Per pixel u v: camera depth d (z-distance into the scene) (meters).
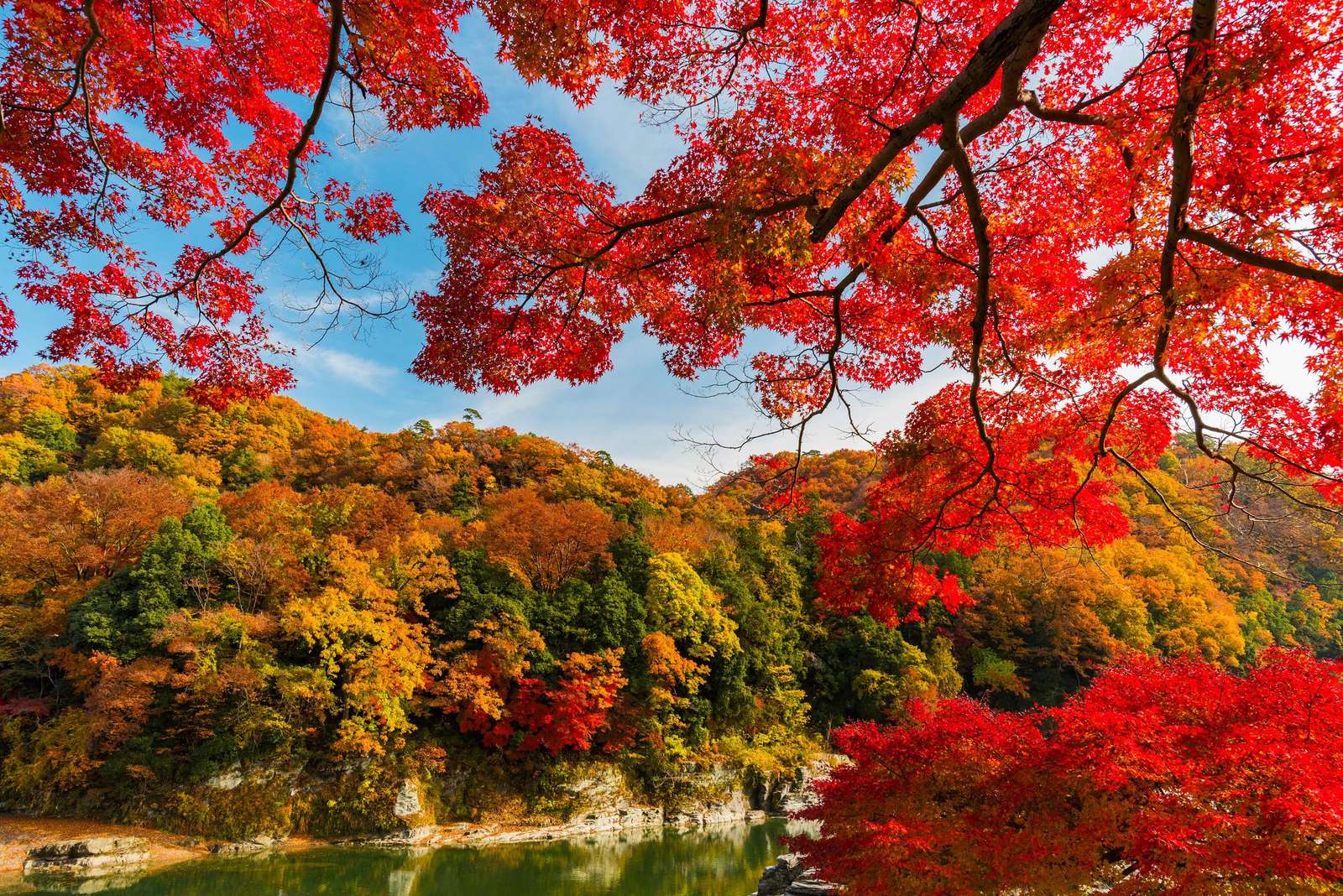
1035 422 7.45
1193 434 5.84
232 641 24.02
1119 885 5.91
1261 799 6.04
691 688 30.97
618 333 7.86
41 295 6.69
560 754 27.64
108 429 51.16
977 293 5.47
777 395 8.31
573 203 6.71
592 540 36.03
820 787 9.01
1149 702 7.39
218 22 6.17
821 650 41.28
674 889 19.00
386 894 17.98
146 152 6.61
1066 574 42.69
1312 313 5.34
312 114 5.42
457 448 64.69
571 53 5.44
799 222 5.36
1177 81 4.67
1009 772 7.39
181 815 21.69
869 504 7.69
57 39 5.81
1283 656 7.16
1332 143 4.32
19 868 18.45
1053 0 3.89
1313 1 3.94
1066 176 6.90
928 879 6.74
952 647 45.47
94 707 22.08
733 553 42.66
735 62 6.03
